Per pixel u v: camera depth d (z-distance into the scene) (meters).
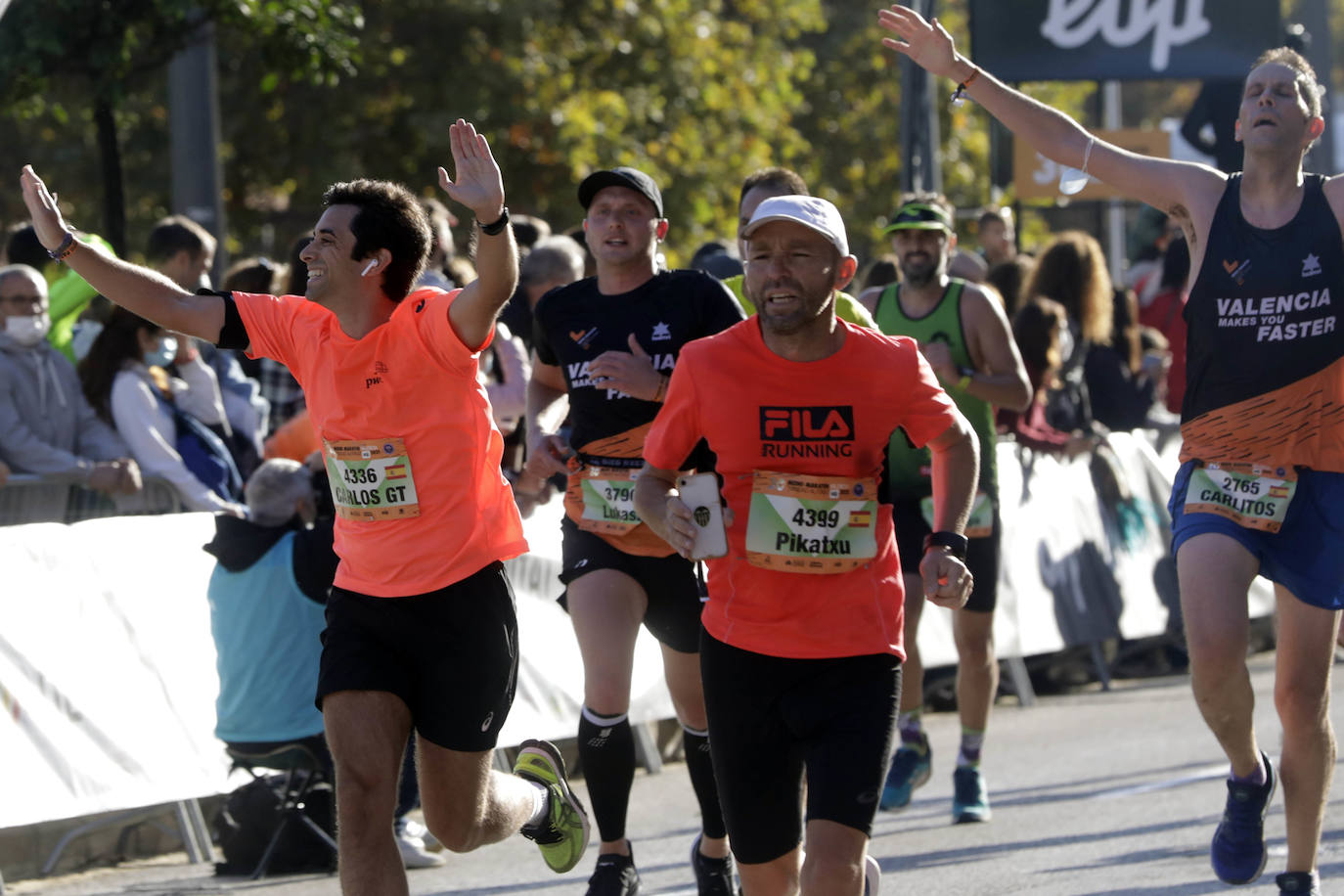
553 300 16.27
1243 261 13.84
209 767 19.83
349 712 12.55
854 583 11.90
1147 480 32.66
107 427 21.95
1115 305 32.53
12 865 18.58
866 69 81.81
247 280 23.27
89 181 56.75
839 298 16.23
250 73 54.44
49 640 18.80
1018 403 19.98
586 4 61.78
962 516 12.21
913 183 36.44
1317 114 13.76
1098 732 26.44
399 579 12.68
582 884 17.89
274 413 24.06
